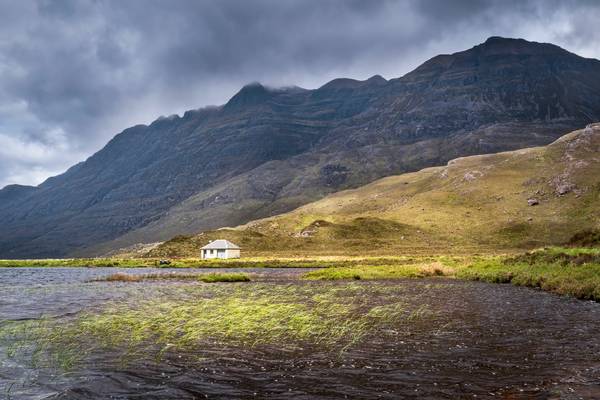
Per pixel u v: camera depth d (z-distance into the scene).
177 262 118.75
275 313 30.36
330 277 66.19
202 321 27.56
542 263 63.78
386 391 15.38
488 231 191.38
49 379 17.03
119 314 31.06
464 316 30.00
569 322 27.73
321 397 14.90
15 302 38.84
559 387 15.47
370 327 26.25
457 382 16.22
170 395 15.27
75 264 128.62
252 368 18.27
